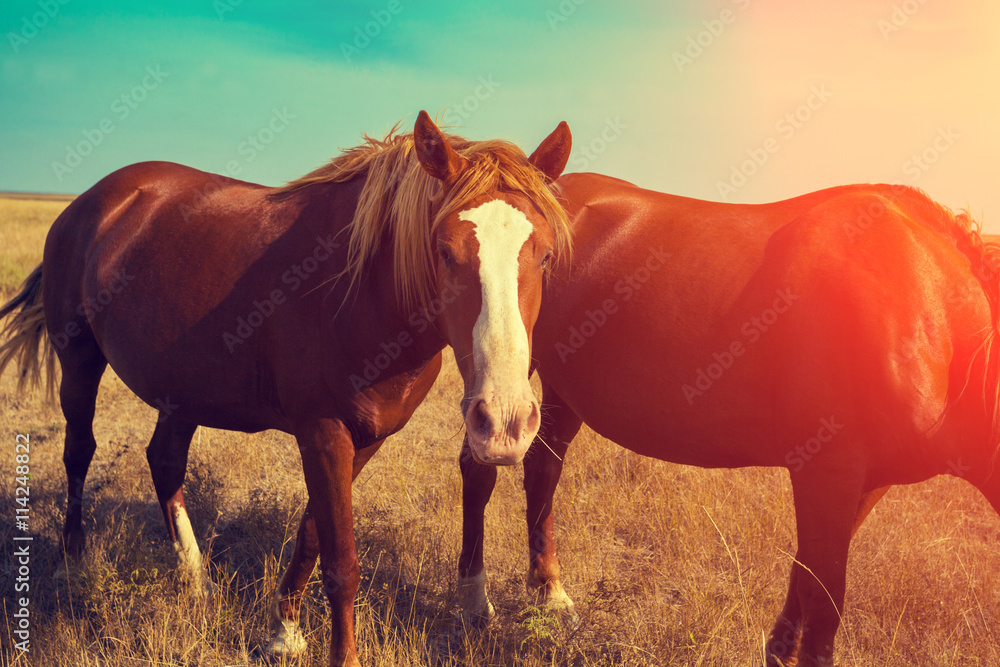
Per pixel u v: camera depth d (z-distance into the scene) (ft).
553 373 10.26
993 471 7.84
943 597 10.48
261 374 9.00
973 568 11.30
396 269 7.91
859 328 7.75
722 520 12.60
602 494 14.32
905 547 11.58
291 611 9.43
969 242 8.25
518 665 9.31
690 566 11.65
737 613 10.03
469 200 7.11
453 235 6.92
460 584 10.62
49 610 10.35
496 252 6.79
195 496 13.60
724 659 9.18
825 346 7.90
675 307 8.86
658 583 11.42
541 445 10.89
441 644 9.97
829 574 8.05
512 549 12.42
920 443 7.75
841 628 9.90
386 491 14.61
